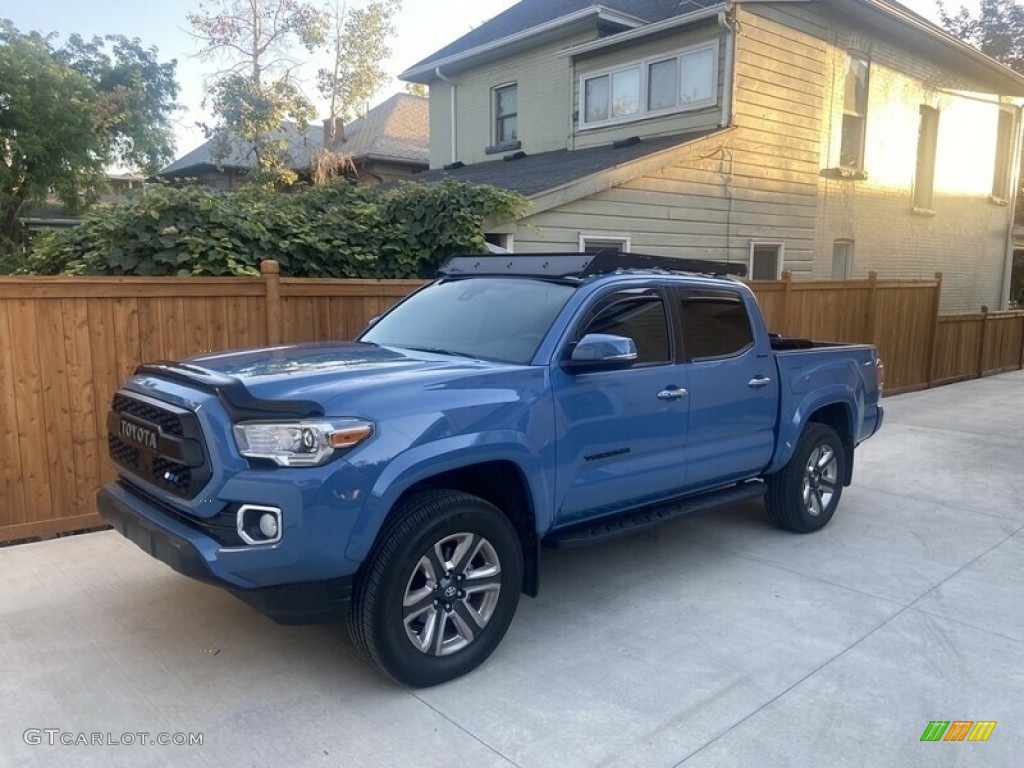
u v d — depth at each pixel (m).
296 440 3.18
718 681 3.75
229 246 6.80
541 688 3.65
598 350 3.96
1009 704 3.60
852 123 15.61
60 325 5.31
